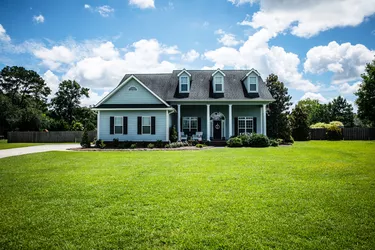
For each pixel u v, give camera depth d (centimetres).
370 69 3809
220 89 2373
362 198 525
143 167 930
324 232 366
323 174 778
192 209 462
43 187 637
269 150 1593
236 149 1708
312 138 3294
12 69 5641
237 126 2455
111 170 874
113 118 2138
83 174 804
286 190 589
